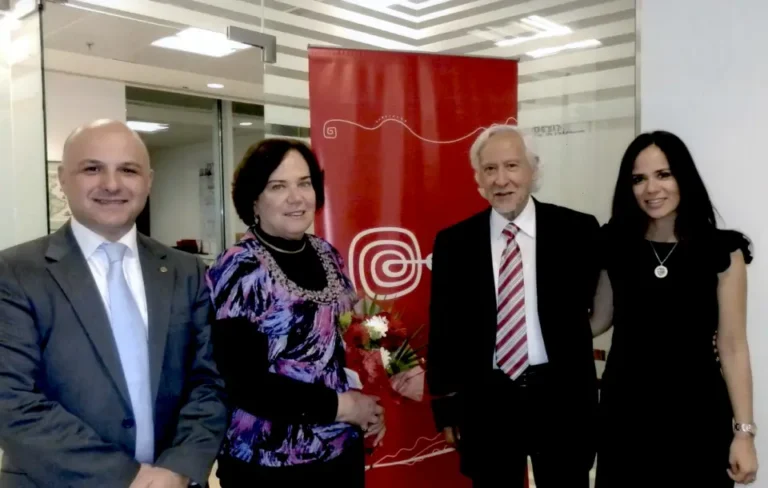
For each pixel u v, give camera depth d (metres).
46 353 1.35
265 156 1.55
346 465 1.59
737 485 2.26
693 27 2.29
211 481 3.04
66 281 1.38
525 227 1.93
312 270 1.59
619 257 1.89
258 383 1.42
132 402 1.43
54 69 4.53
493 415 1.87
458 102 2.55
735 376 1.75
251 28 3.43
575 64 3.60
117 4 3.11
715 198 2.28
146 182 1.49
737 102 2.21
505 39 3.88
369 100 2.47
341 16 3.74
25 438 1.27
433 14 4.00
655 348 1.78
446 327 1.99
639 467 1.80
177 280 1.54
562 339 1.85
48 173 2.82
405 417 2.52
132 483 1.32
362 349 1.84
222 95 5.82
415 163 2.52
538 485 1.90
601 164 3.56
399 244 2.52
